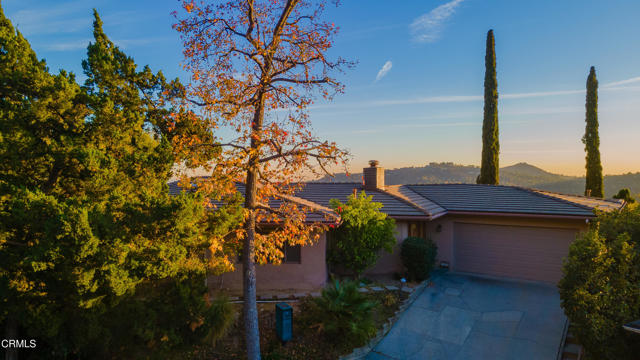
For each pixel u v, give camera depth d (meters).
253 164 8.14
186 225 6.76
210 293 12.92
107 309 7.27
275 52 8.35
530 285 14.72
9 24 8.31
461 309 12.23
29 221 5.80
